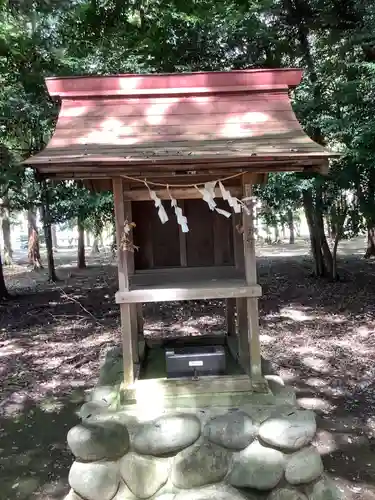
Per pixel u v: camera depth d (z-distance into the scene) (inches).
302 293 363.3
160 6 233.0
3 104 253.3
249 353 110.4
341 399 173.0
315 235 416.8
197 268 122.4
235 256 118.1
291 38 345.1
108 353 155.1
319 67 307.3
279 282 413.1
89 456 96.3
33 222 617.3
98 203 361.7
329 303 326.0
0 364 228.1
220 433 96.3
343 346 234.4
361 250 666.8
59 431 155.4
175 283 107.0
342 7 304.5
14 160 261.6
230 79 104.7
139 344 133.4
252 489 95.0
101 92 104.4
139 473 96.0
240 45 321.4
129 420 99.4
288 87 106.2
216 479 96.2
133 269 120.1
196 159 85.4
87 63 255.0
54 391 191.8
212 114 102.2
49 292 421.1
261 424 97.0
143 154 87.4
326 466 126.9
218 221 124.3
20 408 176.1
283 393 108.5
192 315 312.7
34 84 238.7
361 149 247.3
